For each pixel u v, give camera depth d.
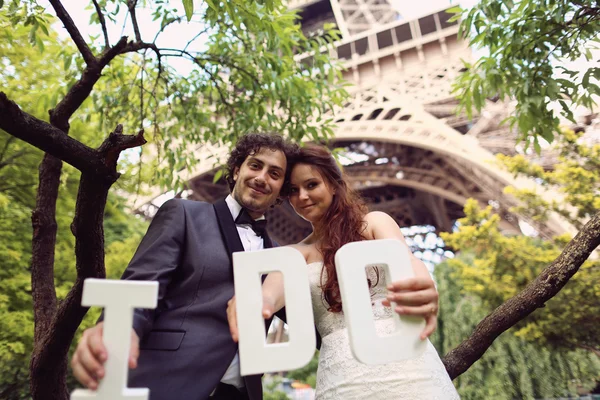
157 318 1.46
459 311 10.66
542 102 2.86
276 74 3.45
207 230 1.67
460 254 11.68
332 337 1.54
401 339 1.01
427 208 24.00
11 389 6.93
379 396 1.33
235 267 1.06
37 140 1.24
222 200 1.83
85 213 1.42
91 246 1.50
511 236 9.14
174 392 1.30
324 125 3.83
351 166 19.33
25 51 4.80
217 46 3.52
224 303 1.50
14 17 2.53
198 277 1.53
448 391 1.39
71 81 3.27
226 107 3.83
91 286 0.91
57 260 6.76
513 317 2.03
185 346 1.39
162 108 3.92
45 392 1.73
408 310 0.99
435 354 1.51
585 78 2.60
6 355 5.86
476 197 15.03
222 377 1.47
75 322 1.58
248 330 1.01
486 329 2.07
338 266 1.05
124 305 0.91
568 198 7.62
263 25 2.76
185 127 3.91
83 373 0.86
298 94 3.61
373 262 1.06
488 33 2.86
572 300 7.39
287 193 1.93
